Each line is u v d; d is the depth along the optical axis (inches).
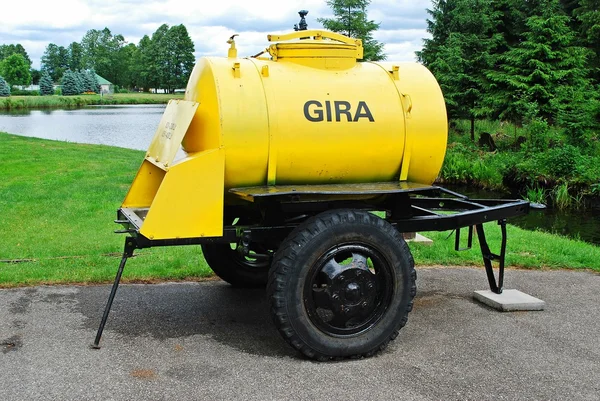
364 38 1005.8
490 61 901.2
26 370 158.2
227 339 181.8
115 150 834.2
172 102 202.5
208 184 164.4
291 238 161.3
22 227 332.2
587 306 221.0
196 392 147.7
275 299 159.0
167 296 222.2
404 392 149.6
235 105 166.6
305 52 181.9
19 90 4475.9
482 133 893.8
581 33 1076.5
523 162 733.3
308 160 173.6
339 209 167.6
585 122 756.6
